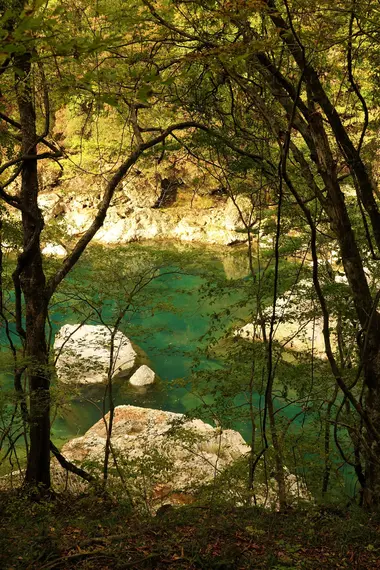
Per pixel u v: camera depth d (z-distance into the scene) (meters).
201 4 5.93
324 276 9.06
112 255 9.49
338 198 6.50
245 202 16.64
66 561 4.45
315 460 7.59
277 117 7.41
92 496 7.23
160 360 17.17
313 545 5.18
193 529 5.34
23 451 11.92
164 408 14.59
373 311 6.42
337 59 6.73
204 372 8.32
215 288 8.77
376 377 6.74
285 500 7.05
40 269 8.09
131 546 4.83
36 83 6.95
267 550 4.89
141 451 10.77
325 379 8.26
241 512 6.09
